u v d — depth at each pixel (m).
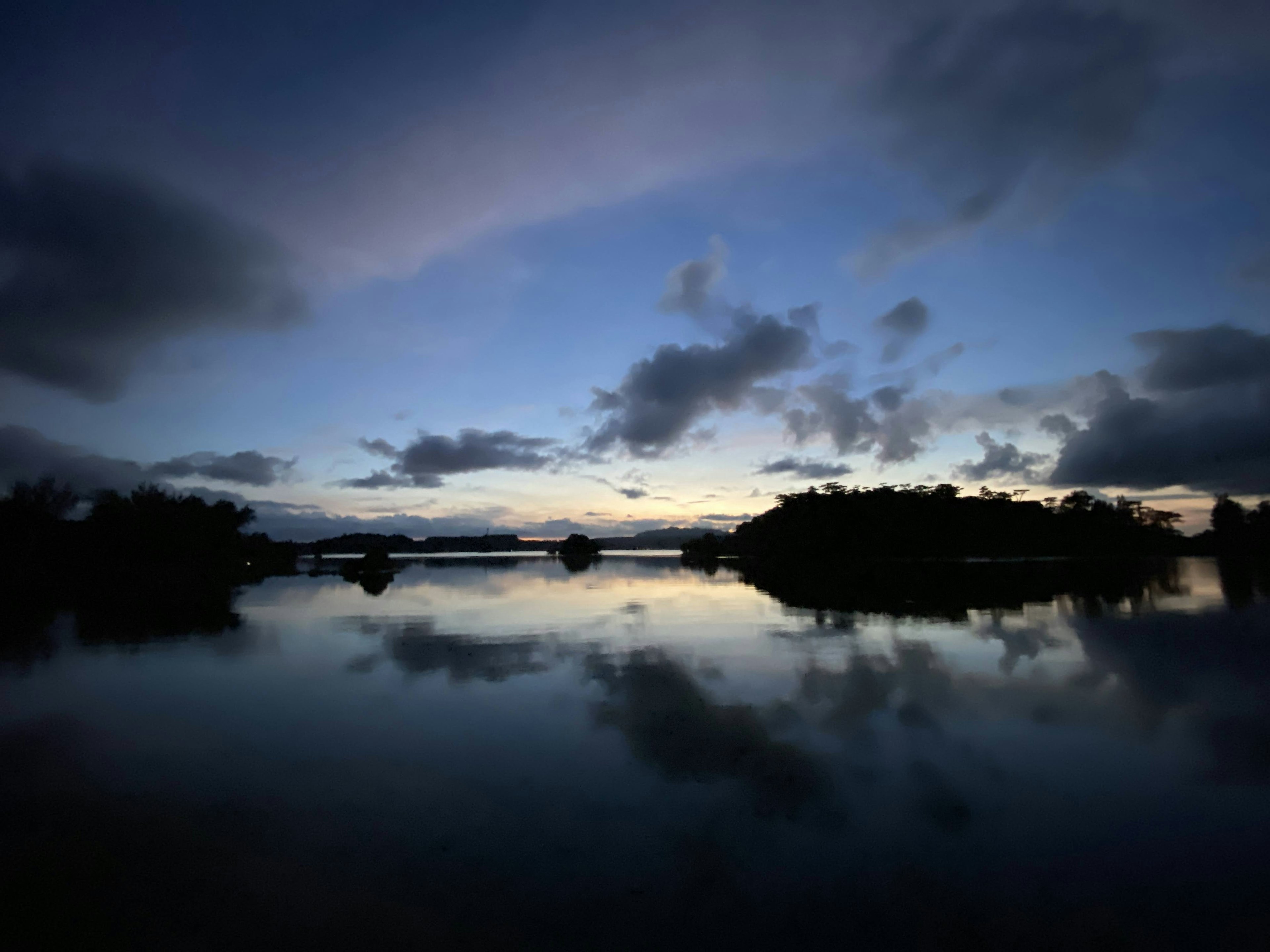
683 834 5.29
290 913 4.27
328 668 11.84
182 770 6.86
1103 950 3.86
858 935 4.00
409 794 6.16
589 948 3.88
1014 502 70.69
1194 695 9.33
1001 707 8.80
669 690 9.91
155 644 14.77
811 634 14.93
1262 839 5.17
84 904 4.41
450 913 4.25
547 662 12.17
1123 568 39.22
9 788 6.43
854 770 6.65
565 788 6.25
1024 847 5.07
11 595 27.66
